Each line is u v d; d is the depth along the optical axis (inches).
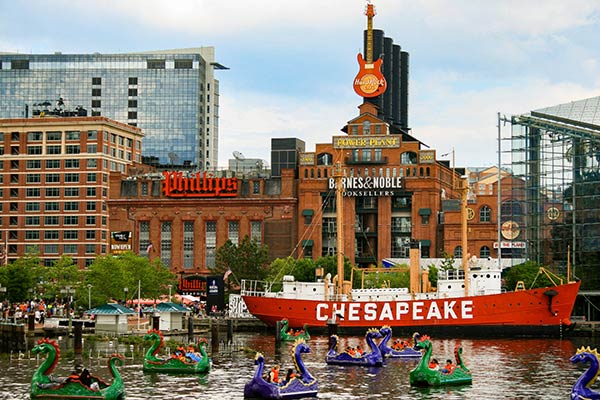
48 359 3526.1
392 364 4744.1
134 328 6604.3
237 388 3865.7
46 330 6171.3
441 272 6993.1
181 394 3715.6
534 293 6392.7
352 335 6707.7
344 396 3710.6
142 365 4596.5
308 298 7047.2
